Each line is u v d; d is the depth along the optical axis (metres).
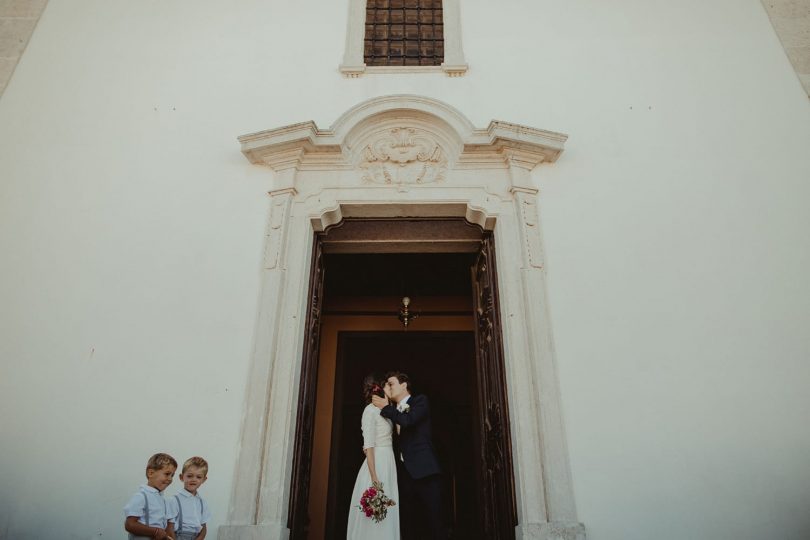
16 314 4.19
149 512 2.93
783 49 5.30
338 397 7.16
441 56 5.59
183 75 5.25
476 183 4.65
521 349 4.07
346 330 7.55
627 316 4.18
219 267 4.35
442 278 7.23
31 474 3.73
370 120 4.84
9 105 5.03
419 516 4.51
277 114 5.02
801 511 3.63
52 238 4.47
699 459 3.77
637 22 5.52
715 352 4.07
